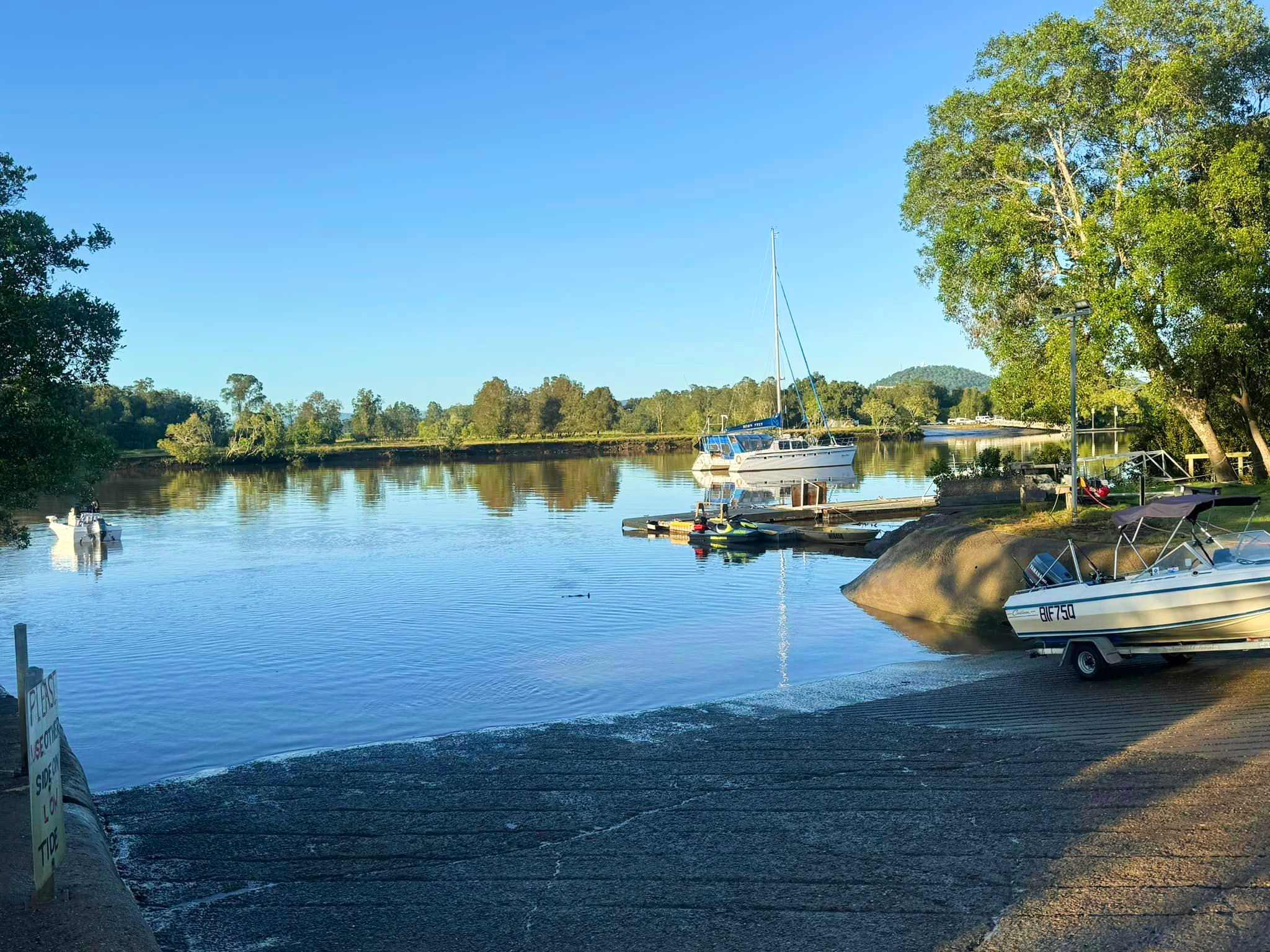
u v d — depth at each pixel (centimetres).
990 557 2019
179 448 11250
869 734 1084
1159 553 1784
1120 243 2948
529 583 2778
